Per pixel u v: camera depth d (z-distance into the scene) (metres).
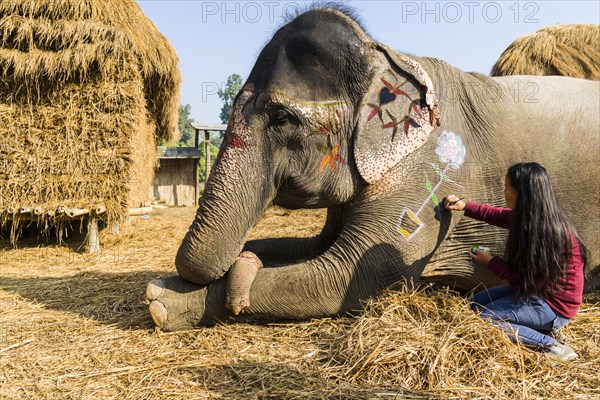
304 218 11.06
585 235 4.30
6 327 3.77
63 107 7.51
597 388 2.72
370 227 3.59
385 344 2.90
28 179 7.51
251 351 3.17
